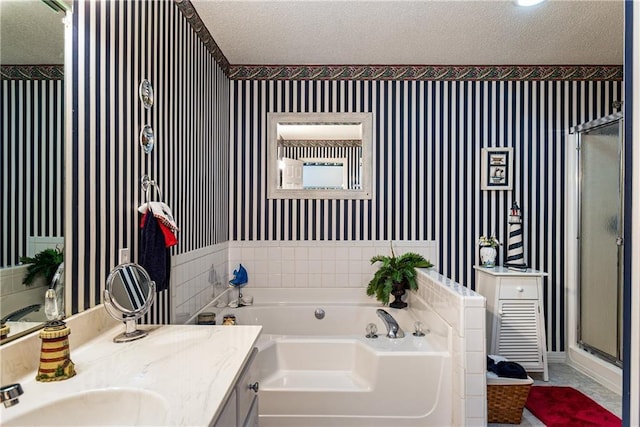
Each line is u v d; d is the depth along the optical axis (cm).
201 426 79
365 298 338
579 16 249
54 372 101
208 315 244
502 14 248
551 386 278
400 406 211
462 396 192
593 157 306
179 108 223
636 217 68
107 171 151
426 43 290
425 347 222
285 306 320
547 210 335
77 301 132
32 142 112
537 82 334
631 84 69
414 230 338
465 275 337
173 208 214
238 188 338
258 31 271
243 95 337
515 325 292
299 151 346
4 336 101
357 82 337
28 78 111
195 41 251
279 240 340
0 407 87
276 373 239
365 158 337
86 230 137
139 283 146
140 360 116
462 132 336
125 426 94
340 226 340
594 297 304
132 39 170
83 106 136
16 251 106
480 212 337
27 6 111
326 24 261
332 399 212
